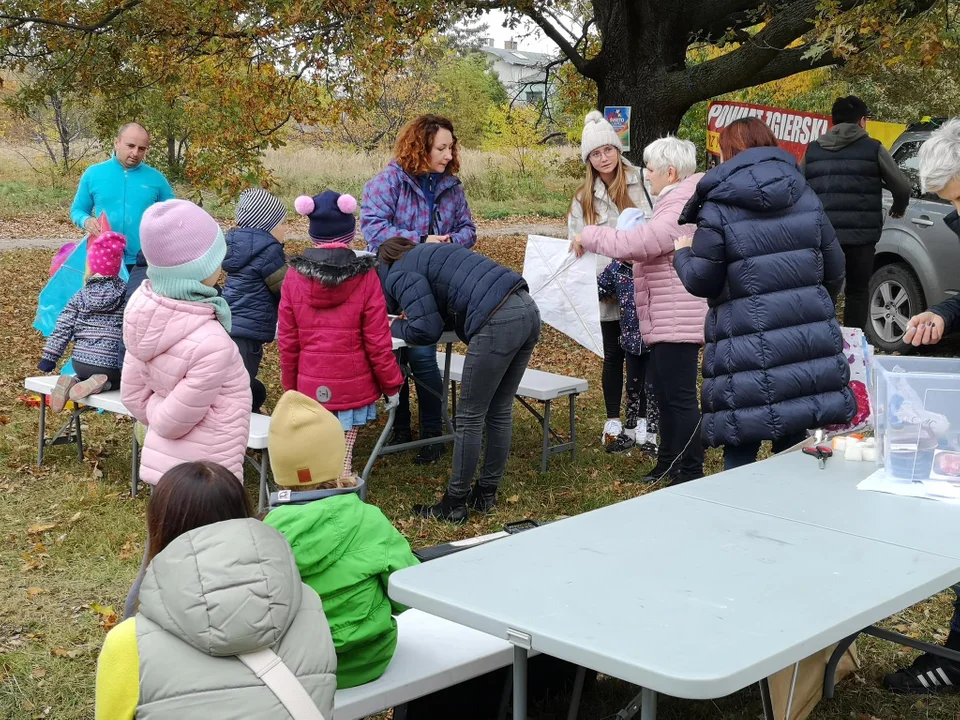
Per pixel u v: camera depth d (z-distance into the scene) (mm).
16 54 9891
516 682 2209
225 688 1802
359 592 2428
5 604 4031
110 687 1824
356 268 4488
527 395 5832
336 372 4609
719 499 2863
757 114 11234
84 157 22734
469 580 2225
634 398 6219
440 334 4668
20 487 5430
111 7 9492
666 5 9586
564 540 2504
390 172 5793
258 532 1911
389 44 8297
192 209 3545
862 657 3637
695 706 3311
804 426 3691
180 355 3510
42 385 5598
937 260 8469
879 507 2791
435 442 5539
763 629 1969
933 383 2994
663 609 2066
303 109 9906
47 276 13078
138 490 5406
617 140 5785
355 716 2482
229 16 9055
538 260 5480
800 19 8508
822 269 3801
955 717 3240
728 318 3717
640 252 4918
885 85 15617
